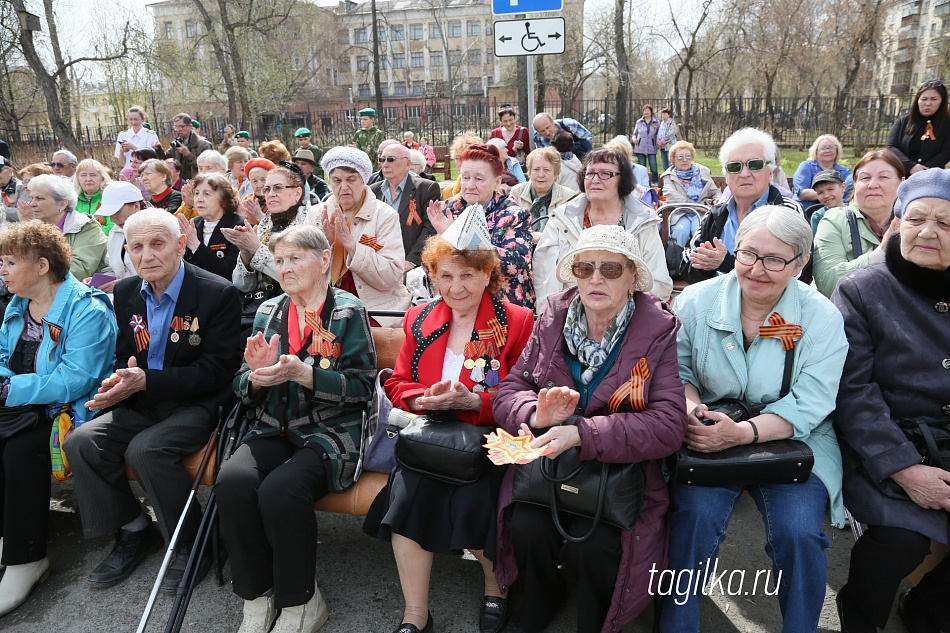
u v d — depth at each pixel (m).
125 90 22.38
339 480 2.65
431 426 2.53
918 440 2.39
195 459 2.98
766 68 25.98
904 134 6.17
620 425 2.23
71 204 4.66
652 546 2.30
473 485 2.47
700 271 3.71
